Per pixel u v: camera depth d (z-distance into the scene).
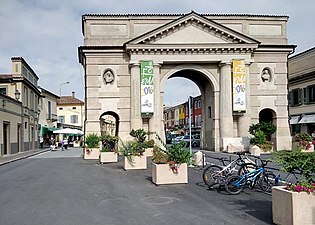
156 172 11.42
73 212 7.77
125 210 7.85
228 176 10.11
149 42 29.28
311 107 36.22
